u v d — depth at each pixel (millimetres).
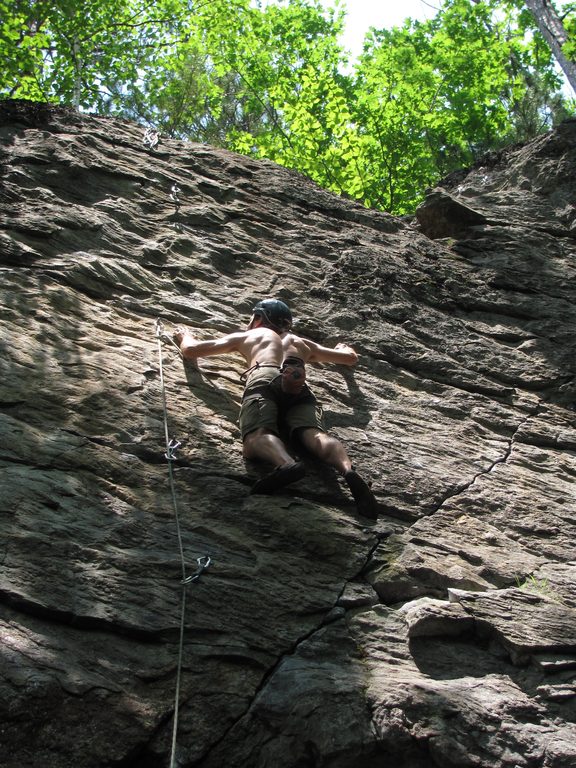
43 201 6391
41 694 3332
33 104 7539
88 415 4770
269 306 5793
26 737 3238
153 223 6836
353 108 17719
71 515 4137
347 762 3592
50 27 15672
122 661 3627
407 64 17156
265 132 17719
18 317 5254
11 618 3590
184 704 3578
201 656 3760
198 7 17125
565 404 6707
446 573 4598
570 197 8914
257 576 4219
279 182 8141
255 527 4496
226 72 18609
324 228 7816
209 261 6691
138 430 4809
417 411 6055
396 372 6406
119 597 3838
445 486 5340
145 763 3412
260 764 3516
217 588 4062
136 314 5859
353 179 15539
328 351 5934
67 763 3236
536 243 8312
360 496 4754
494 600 4414
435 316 7148
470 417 6188
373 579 4488
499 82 17781
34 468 4324
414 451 5598
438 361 6629
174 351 5629
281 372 5023
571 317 7512
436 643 4211
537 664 4168
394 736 3652
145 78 17234
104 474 4461
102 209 6633
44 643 3543
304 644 3996
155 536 4230
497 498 5383
